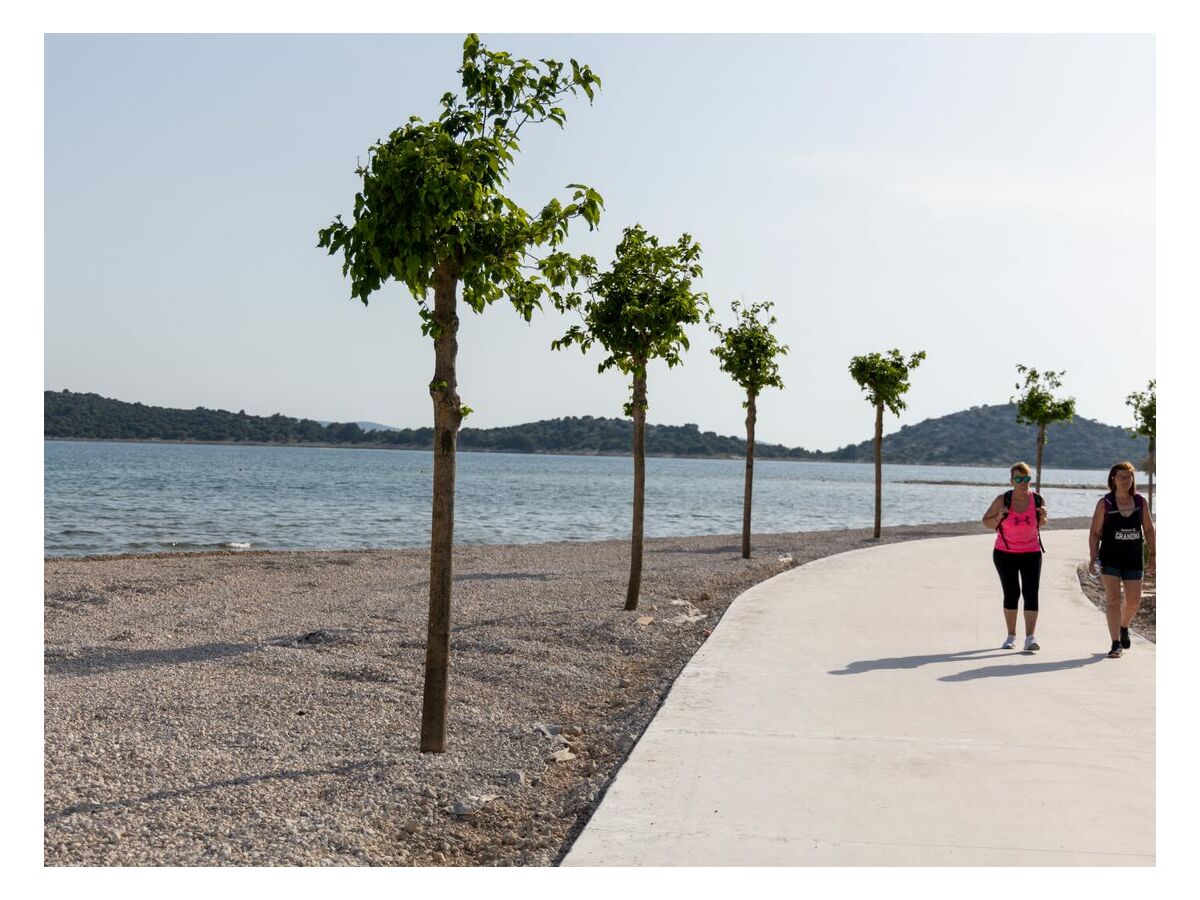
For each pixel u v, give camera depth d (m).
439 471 6.17
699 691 7.36
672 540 24.56
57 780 5.22
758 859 4.40
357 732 6.40
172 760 5.63
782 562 17.89
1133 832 4.68
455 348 6.19
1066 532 26.05
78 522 29.75
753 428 19.22
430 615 6.14
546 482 83.69
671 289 11.62
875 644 9.20
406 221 5.70
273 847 4.55
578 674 8.34
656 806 5.02
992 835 4.64
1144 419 33.19
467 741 6.34
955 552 18.67
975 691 7.36
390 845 4.71
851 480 152.88
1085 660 8.49
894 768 5.59
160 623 10.82
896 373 24.59
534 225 6.20
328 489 56.44
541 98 6.32
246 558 18.30
